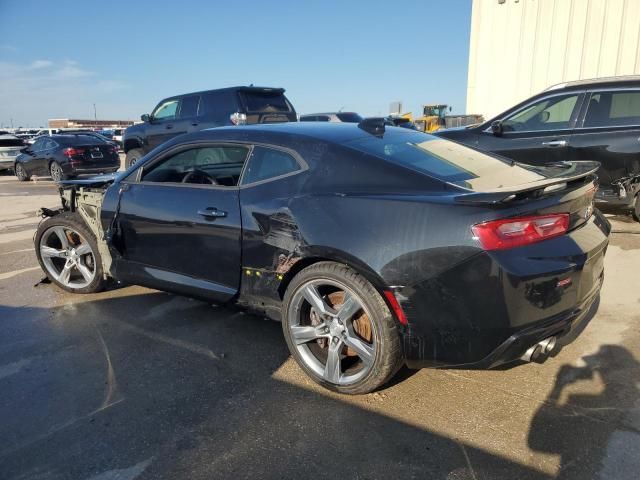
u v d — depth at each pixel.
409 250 2.54
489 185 2.84
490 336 2.45
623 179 6.14
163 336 3.74
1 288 4.89
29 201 11.09
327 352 3.04
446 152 3.37
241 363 3.32
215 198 3.42
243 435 2.57
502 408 2.72
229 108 10.48
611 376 2.98
